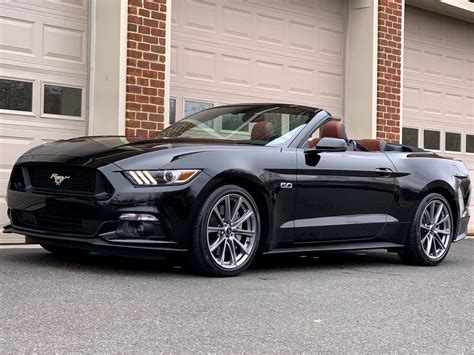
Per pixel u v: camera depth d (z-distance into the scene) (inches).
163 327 135.2
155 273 197.3
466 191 275.3
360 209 233.3
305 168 215.2
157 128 307.7
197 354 118.6
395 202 244.2
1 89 282.0
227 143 207.9
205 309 152.9
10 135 284.0
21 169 201.2
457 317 160.4
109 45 299.0
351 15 417.4
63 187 190.1
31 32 289.7
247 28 368.2
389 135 416.5
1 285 166.9
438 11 474.9
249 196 200.5
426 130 474.3
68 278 180.5
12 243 260.5
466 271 244.2
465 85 499.8
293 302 167.0
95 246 182.4
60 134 297.9
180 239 186.9
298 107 238.8
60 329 129.3
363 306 167.3
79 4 302.8
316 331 139.2
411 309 166.9
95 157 188.5
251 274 209.5
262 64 375.9
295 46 392.5
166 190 183.3
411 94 463.8
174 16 336.5
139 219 180.9
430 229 256.1
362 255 284.4
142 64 302.8
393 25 417.4
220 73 356.2
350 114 416.5
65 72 299.0
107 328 132.0
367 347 129.3
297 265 240.1
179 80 339.0
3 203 280.1
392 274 227.1
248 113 235.6
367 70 409.7
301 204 214.8
